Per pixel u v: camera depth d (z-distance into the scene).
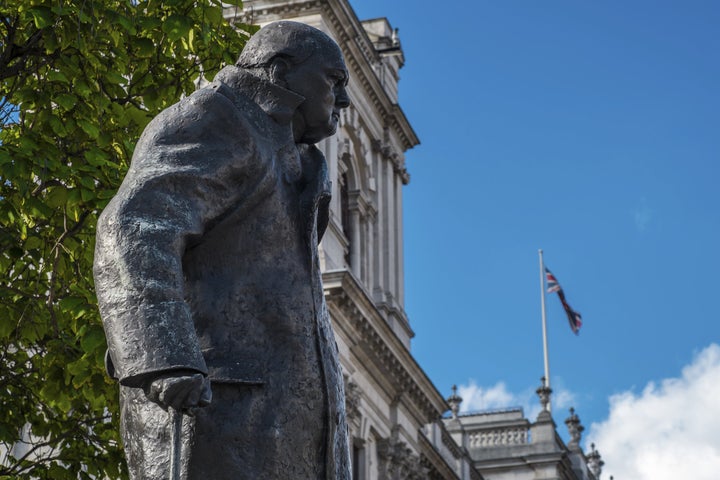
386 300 46.38
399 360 43.56
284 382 3.87
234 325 3.88
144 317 3.57
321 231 4.23
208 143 3.90
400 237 48.69
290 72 4.12
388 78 49.38
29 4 12.15
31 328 12.40
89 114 12.63
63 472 12.87
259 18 41.03
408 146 50.09
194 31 12.80
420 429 50.47
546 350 71.31
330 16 42.28
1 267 12.30
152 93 13.17
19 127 13.12
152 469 3.76
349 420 40.62
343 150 43.97
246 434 3.78
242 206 3.92
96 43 12.63
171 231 3.72
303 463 3.87
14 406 13.20
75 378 11.77
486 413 70.06
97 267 3.67
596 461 82.81
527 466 67.88
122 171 12.46
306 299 4.00
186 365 3.54
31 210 11.84
